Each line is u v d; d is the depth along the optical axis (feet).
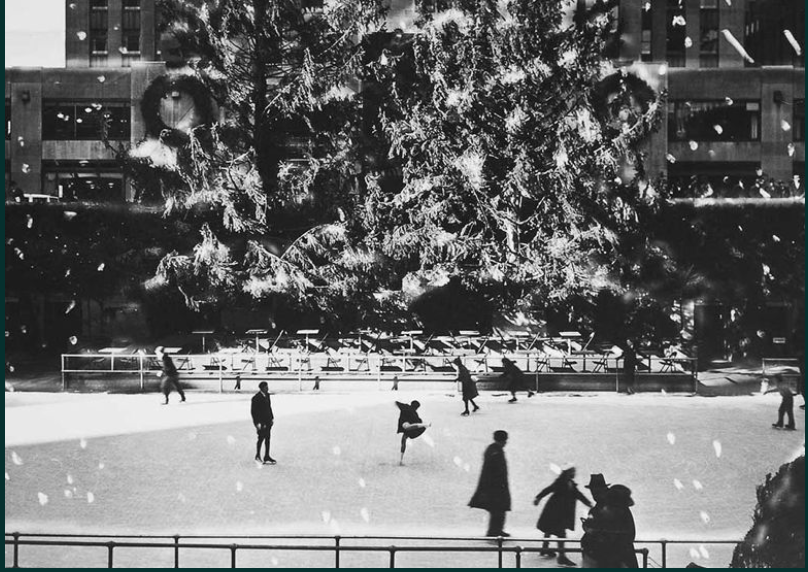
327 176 134.10
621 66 160.45
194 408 88.38
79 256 129.90
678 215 136.67
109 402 92.89
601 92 144.05
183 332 140.46
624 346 111.65
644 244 132.77
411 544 44.01
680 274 136.15
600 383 100.48
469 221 136.26
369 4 137.59
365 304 126.62
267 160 137.59
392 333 127.03
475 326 132.77
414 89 140.05
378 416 82.53
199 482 56.90
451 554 42.96
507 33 136.98
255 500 52.49
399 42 142.41
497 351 118.01
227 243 132.57
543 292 125.59
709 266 136.67
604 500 36.52
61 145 167.12
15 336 141.59
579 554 42.83
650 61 180.14
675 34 181.06
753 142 166.09
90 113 167.53
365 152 137.69
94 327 149.89
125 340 136.56
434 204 130.11
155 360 109.40
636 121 138.92
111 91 167.73
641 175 136.56
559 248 125.70
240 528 46.68
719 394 99.30
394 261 130.93
